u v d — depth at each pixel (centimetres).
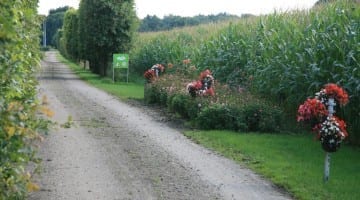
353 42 1091
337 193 682
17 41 350
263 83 1406
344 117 1085
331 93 751
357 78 1034
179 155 914
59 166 795
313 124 760
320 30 1223
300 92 1233
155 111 1558
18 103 338
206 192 679
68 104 1653
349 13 1215
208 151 959
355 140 1074
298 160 885
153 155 909
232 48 1747
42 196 631
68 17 5241
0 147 323
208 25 2844
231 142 1035
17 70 377
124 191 669
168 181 730
